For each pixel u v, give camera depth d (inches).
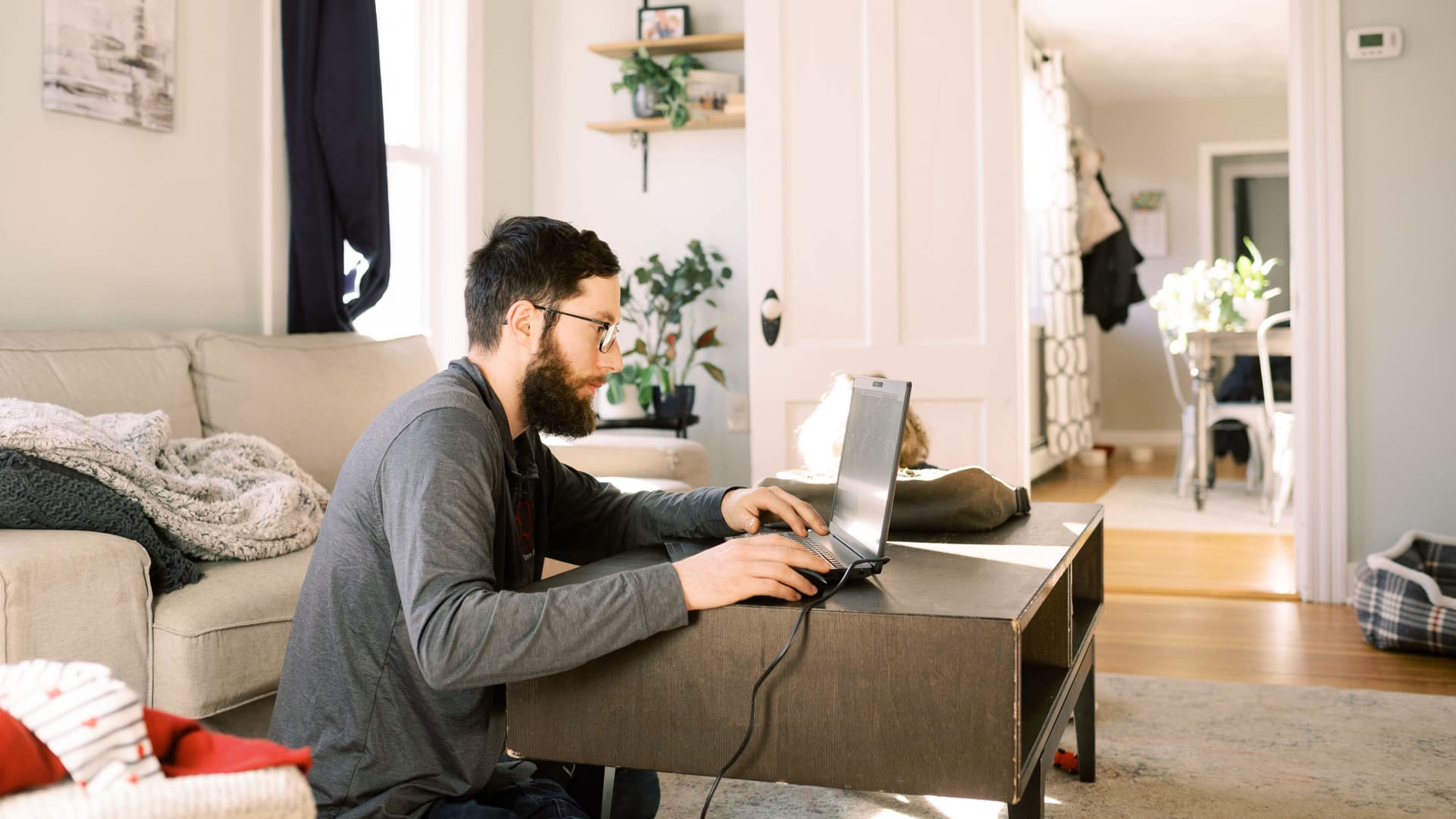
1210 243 341.1
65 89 102.4
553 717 46.1
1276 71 305.9
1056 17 253.0
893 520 61.3
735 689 43.6
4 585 60.7
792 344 152.6
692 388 169.5
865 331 150.6
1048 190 265.9
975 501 61.1
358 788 47.8
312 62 127.7
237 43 122.3
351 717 48.5
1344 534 142.8
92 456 72.8
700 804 80.8
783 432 152.9
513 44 173.8
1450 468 138.3
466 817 47.3
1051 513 69.7
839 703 42.1
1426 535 133.7
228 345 105.7
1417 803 79.4
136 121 109.7
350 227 132.0
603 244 55.1
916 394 148.9
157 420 84.2
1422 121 137.7
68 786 27.0
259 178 126.1
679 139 176.6
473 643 42.6
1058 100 263.0
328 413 109.8
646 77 168.2
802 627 42.5
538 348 53.2
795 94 151.9
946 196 147.6
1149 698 105.6
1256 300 221.5
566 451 130.4
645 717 44.8
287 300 129.6
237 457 89.7
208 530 77.5
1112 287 292.7
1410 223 138.6
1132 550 183.0
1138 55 287.9
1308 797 80.7
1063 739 94.2
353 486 49.4
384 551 48.9
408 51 156.4
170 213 114.8
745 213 174.4
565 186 181.2
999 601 43.2
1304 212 141.3
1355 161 139.9
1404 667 116.0
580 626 42.8
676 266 177.3
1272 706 102.7
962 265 147.4
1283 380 246.5
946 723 40.9
